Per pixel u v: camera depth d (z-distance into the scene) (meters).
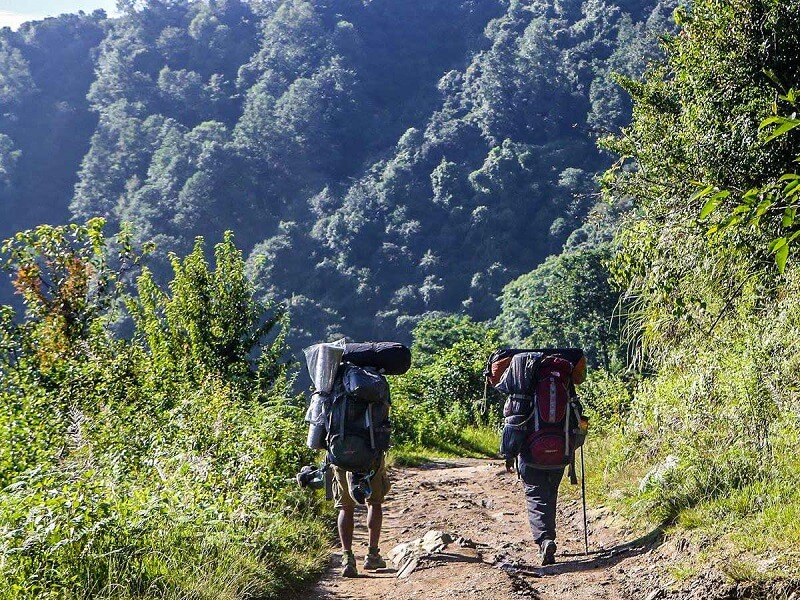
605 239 85.75
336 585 6.36
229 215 160.25
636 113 13.24
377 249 150.75
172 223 157.50
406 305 140.38
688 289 10.24
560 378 6.64
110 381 11.61
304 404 15.65
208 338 17.91
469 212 150.25
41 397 9.70
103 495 6.16
